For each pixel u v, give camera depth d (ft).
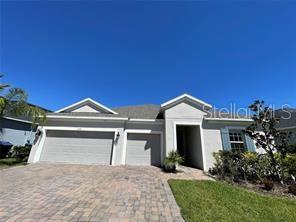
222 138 44.42
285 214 17.28
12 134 65.92
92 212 16.39
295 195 23.88
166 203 19.29
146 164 46.09
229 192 23.72
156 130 48.57
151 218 15.55
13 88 44.88
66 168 37.83
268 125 33.53
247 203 19.93
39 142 46.29
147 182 28.37
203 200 20.26
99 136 47.57
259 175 31.68
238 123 45.78
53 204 18.08
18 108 44.27
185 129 57.06
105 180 28.73
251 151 40.65
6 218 14.74
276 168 30.86
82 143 47.01
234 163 33.53
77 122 48.03
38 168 37.06
